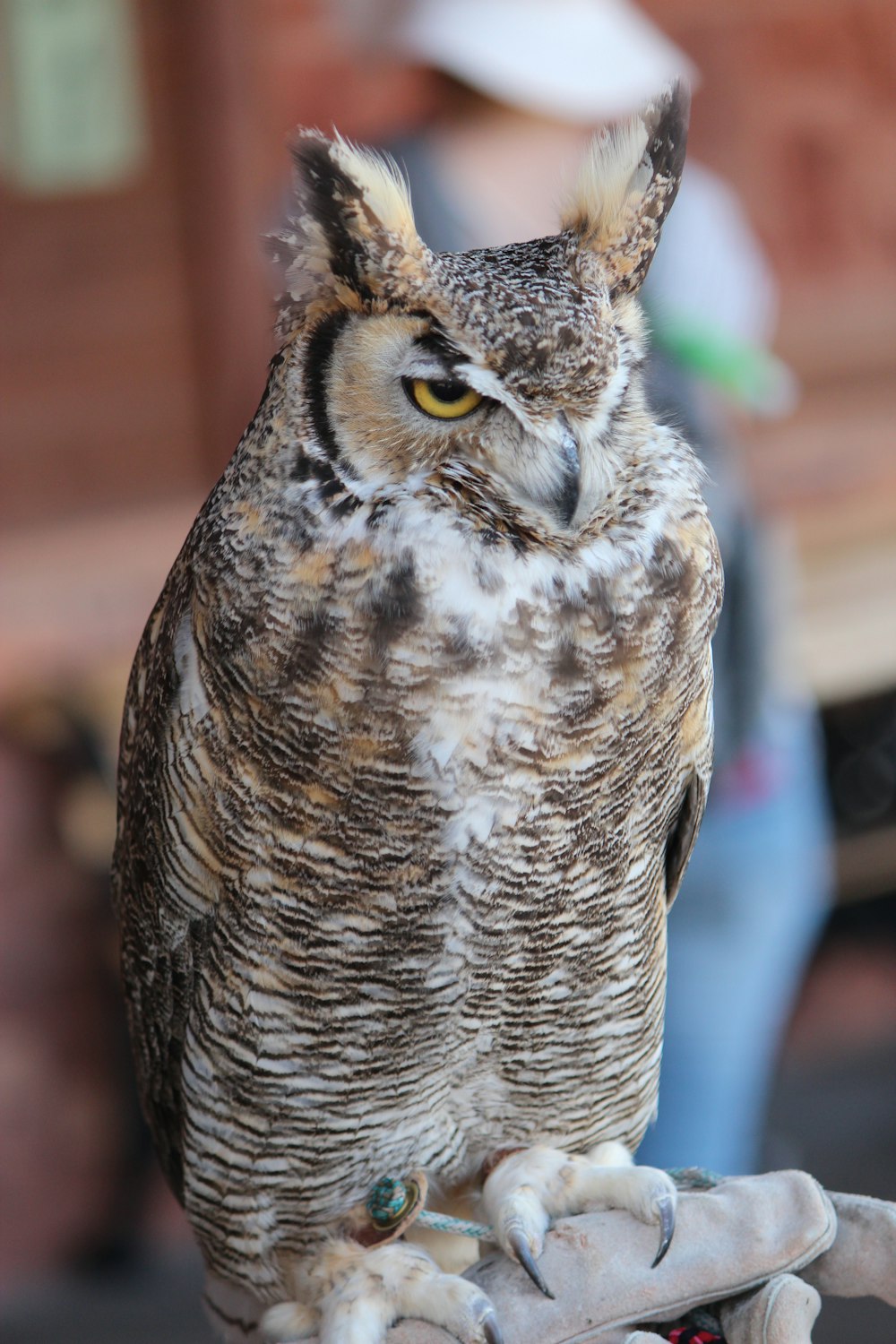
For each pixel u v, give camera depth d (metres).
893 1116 3.24
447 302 1.58
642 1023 1.70
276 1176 1.68
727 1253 1.61
